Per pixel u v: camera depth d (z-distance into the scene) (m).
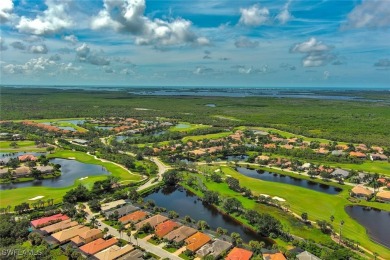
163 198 195.25
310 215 165.12
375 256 125.25
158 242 135.62
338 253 121.75
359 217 168.12
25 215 157.88
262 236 145.25
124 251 124.44
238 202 169.50
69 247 125.88
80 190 182.25
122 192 189.75
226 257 123.69
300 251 128.25
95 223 151.50
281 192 197.88
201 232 143.12
